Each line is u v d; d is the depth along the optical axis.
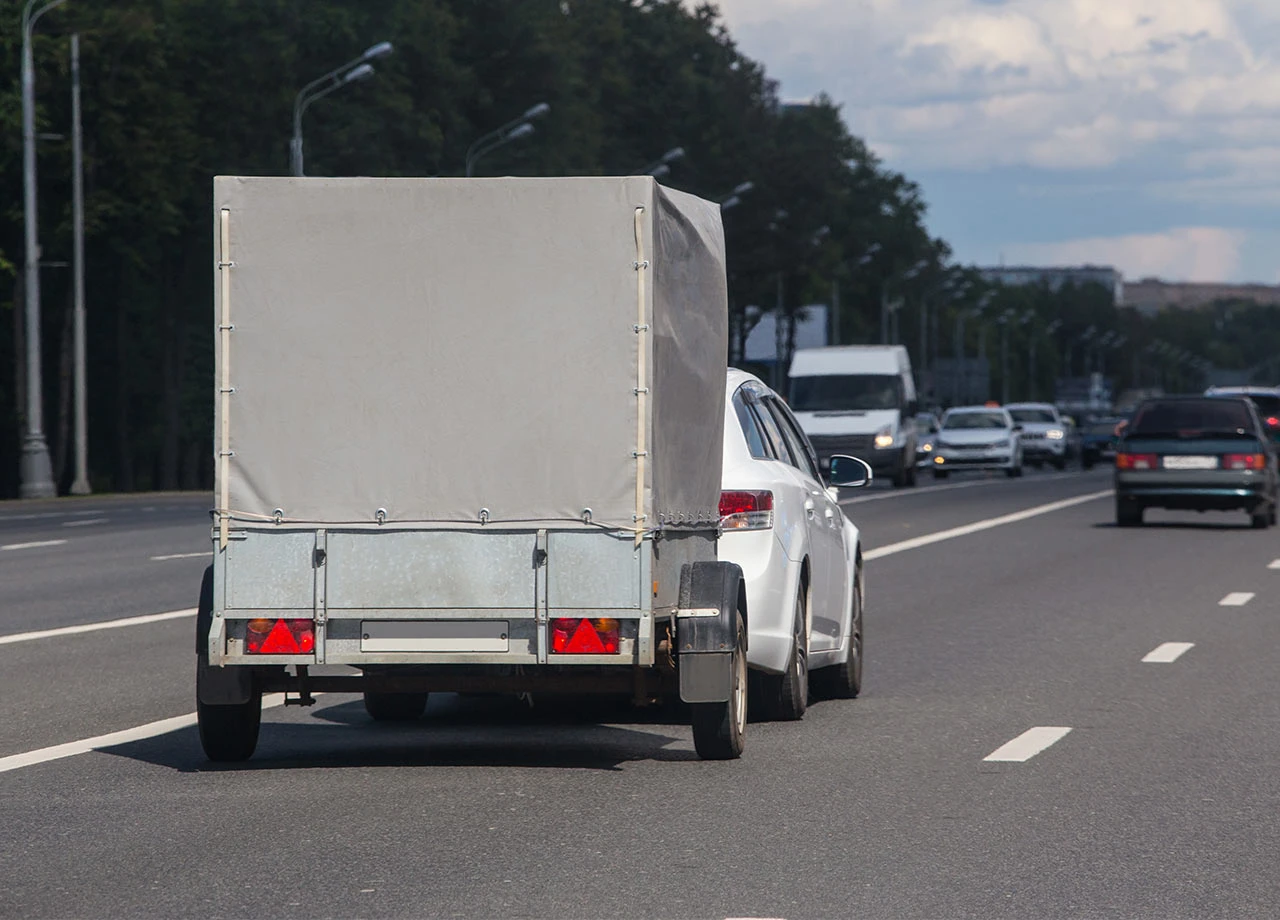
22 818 11.95
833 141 167.75
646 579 13.06
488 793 12.82
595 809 12.23
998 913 9.44
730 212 142.50
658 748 14.89
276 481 13.35
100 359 110.06
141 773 13.68
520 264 13.25
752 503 15.33
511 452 13.20
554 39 117.69
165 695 17.91
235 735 13.95
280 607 13.30
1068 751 14.53
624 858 10.72
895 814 12.03
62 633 23.33
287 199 13.38
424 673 13.62
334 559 13.28
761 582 15.23
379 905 9.62
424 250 13.30
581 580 13.12
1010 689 18.22
